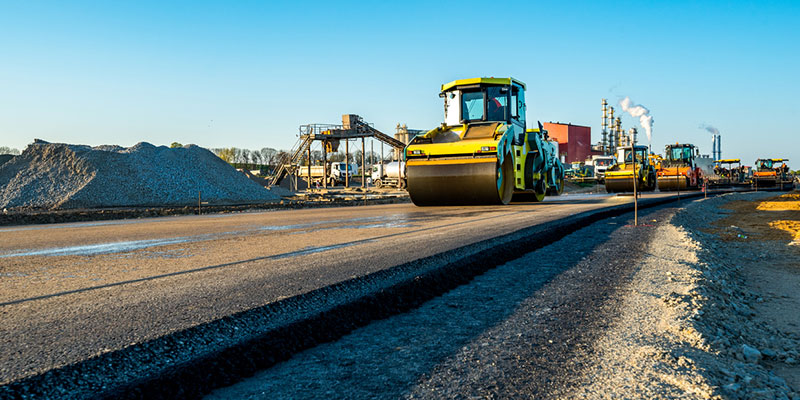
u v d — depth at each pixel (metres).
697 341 3.24
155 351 2.51
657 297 4.40
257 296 3.58
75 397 2.04
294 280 4.16
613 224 11.42
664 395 2.36
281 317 3.23
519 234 7.79
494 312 3.90
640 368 2.71
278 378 2.54
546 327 3.48
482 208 15.96
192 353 2.56
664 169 43.19
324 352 2.96
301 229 9.38
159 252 6.21
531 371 2.64
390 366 2.71
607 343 3.13
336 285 3.97
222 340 2.76
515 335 3.29
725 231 14.40
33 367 2.21
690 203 24.56
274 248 6.46
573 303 4.17
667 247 7.74
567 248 7.56
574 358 2.85
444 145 17.05
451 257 5.54
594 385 2.46
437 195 17.19
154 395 2.19
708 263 6.77
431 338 3.23
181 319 2.98
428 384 2.46
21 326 2.86
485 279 5.24
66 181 25.97
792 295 6.10
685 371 2.68
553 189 24.61
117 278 4.40
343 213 15.06
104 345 2.51
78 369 2.23
